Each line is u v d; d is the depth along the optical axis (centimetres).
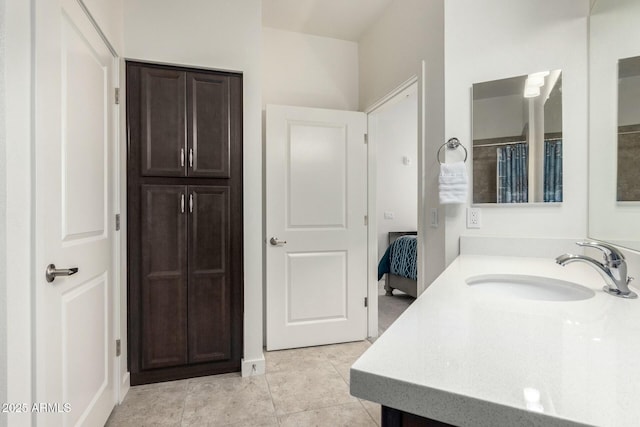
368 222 267
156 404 167
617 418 36
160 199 184
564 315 72
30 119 92
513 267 131
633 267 106
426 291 92
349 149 260
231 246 196
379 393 46
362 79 276
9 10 83
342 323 257
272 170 241
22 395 88
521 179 158
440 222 175
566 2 152
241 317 199
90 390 136
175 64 184
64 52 115
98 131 148
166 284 186
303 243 249
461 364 49
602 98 136
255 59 199
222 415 159
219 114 192
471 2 165
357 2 228
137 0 179
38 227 94
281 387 185
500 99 161
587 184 148
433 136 179
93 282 142
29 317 91
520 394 41
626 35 119
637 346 55
